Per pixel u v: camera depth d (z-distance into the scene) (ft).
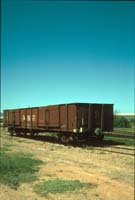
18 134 135.85
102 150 77.82
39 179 42.60
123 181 42.80
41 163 55.47
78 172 47.65
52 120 99.60
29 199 33.58
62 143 96.48
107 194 35.65
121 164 57.36
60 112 95.14
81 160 61.98
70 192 36.17
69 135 91.81
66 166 53.42
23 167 49.90
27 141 107.34
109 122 91.91
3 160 54.75
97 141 93.35
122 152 73.26
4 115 146.41
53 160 60.59
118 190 37.35
